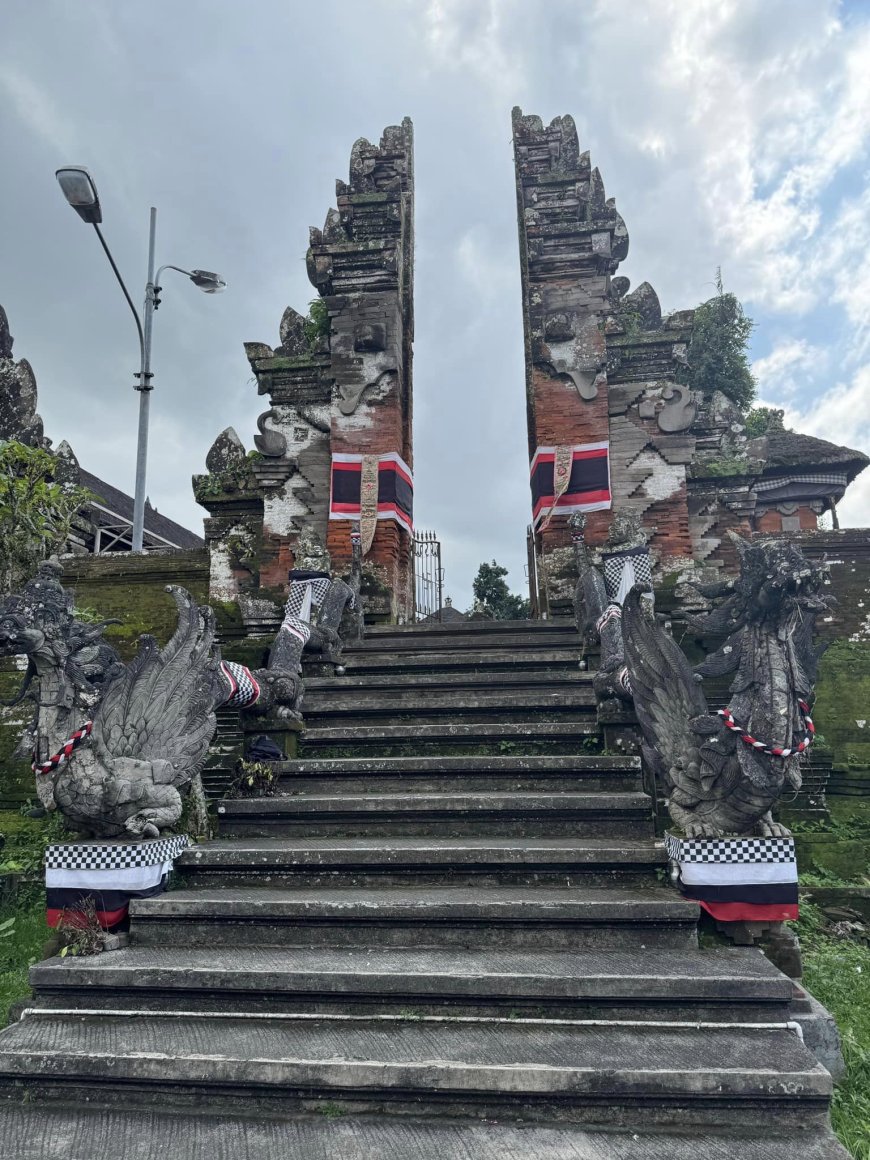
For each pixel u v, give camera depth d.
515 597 31.81
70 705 4.66
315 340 12.36
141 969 3.79
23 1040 3.51
